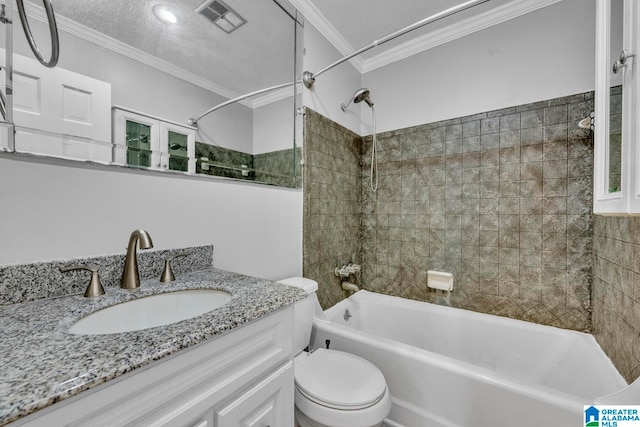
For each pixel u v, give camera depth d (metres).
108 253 0.82
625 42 0.84
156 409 0.46
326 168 1.79
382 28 1.79
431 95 1.88
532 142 1.55
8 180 0.65
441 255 1.83
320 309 1.53
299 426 1.15
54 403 0.33
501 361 1.53
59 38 0.73
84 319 0.62
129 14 0.87
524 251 1.57
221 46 1.16
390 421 1.22
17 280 0.65
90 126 0.79
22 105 0.68
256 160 1.32
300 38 1.56
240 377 0.61
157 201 0.94
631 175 0.80
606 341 1.22
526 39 1.56
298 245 1.59
